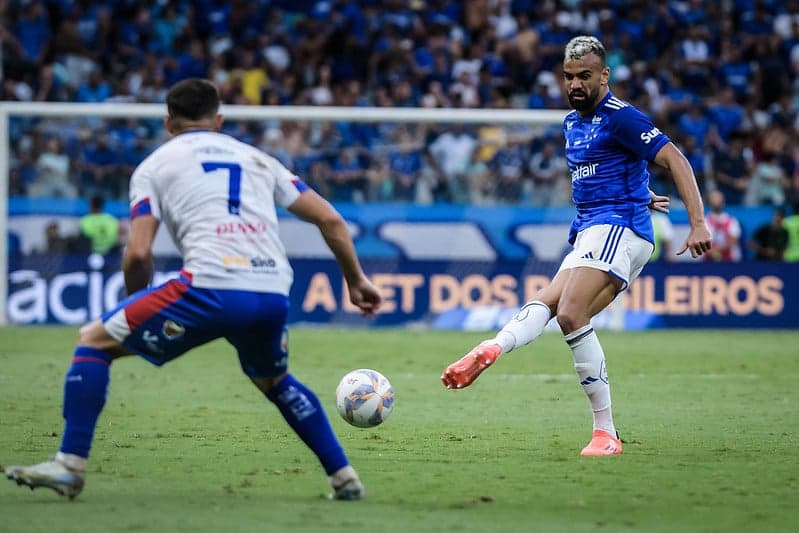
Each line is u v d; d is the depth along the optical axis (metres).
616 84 81.12
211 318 18.80
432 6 85.88
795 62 85.44
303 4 86.00
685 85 83.44
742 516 19.17
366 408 24.30
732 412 33.88
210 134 19.83
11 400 34.41
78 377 19.22
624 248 25.80
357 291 19.91
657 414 33.31
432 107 77.19
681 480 22.50
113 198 63.03
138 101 77.00
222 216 19.06
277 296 19.17
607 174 26.05
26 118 63.09
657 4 86.94
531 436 28.48
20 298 61.78
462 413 32.81
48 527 17.62
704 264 64.62
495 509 19.53
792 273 64.94
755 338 59.47
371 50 82.75
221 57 79.81
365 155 64.94
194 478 22.28
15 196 62.41
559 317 25.59
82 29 81.31
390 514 18.94
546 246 64.75
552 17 85.75
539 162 65.19
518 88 82.12
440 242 64.31
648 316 64.44
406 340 56.41
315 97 78.75
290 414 19.97
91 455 24.91
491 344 24.66
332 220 19.53
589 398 25.98
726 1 87.69
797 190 68.19
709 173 68.06
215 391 37.28
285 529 17.64
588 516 19.03
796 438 28.61
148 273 19.02
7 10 80.75
